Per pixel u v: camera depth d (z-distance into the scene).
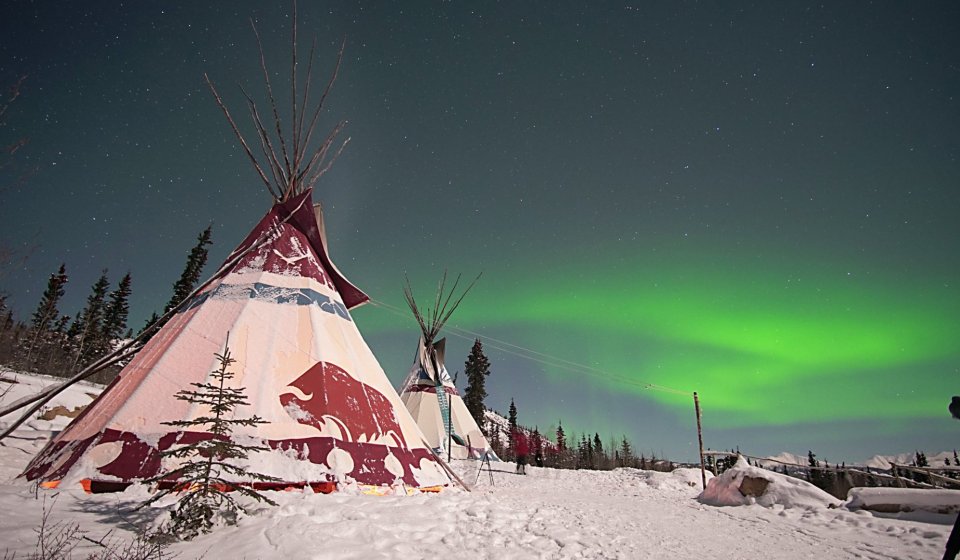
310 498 6.44
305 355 9.27
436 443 22.53
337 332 10.35
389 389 10.46
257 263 10.73
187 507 4.96
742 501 11.81
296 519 5.19
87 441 7.22
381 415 9.36
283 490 7.17
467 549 5.08
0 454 9.49
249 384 8.30
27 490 6.29
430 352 25.88
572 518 7.50
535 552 5.18
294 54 12.78
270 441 7.60
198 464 5.03
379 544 4.82
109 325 41.00
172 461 6.86
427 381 24.78
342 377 9.30
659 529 7.67
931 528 8.13
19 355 22.11
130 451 6.98
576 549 5.46
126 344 6.59
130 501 5.91
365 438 8.55
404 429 9.74
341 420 8.48
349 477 7.72
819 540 7.47
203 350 8.66
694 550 6.28
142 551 4.10
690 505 12.23
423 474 9.03
